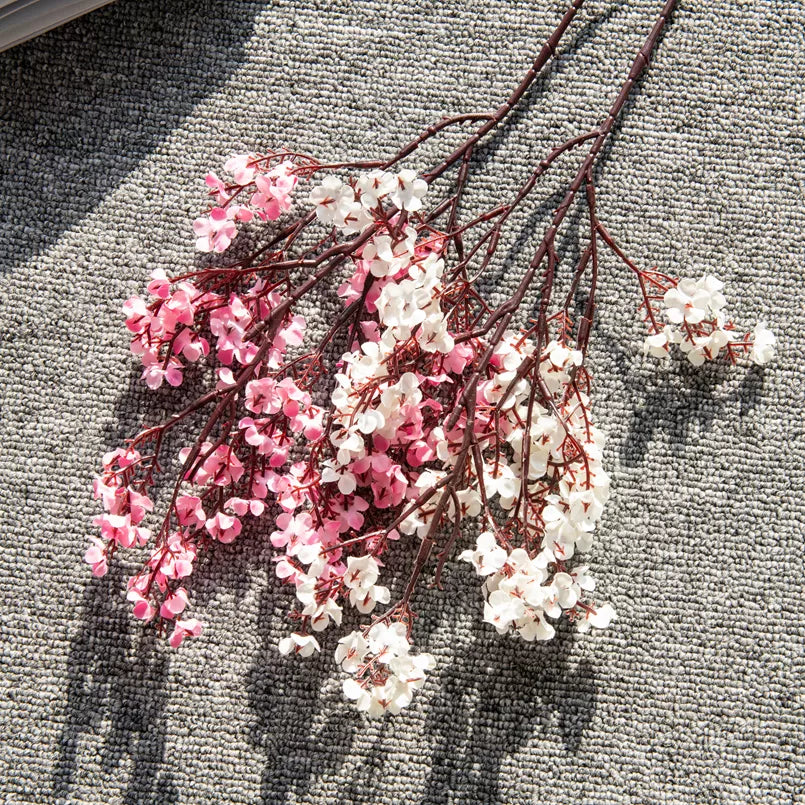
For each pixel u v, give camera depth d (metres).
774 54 0.93
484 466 0.83
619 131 0.92
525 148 0.92
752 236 0.92
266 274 0.91
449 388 0.90
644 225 0.92
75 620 0.90
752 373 0.92
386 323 0.80
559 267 0.92
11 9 0.88
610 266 0.92
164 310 0.84
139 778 0.89
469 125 0.92
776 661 0.90
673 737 0.90
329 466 0.83
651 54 0.92
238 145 0.92
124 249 0.92
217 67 0.93
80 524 0.90
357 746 0.89
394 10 0.93
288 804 0.89
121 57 0.92
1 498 0.90
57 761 0.89
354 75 0.93
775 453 0.91
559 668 0.90
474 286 0.92
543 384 0.81
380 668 0.87
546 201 0.92
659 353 0.89
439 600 0.90
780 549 0.91
